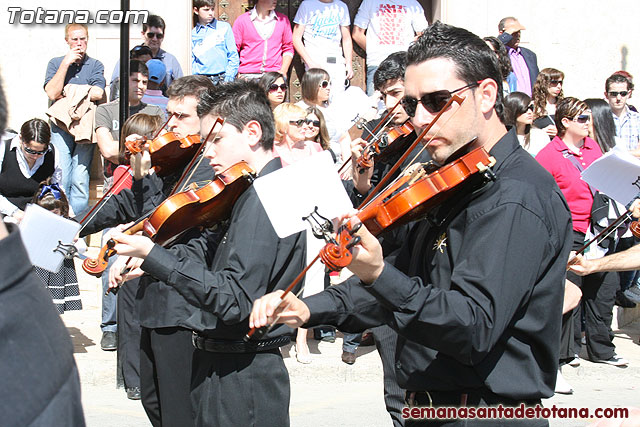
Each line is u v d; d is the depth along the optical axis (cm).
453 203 228
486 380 219
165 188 426
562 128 638
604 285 636
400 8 840
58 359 110
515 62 805
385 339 385
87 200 778
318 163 225
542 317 220
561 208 224
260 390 291
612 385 622
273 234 283
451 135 225
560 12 888
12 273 108
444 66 223
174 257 277
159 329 359
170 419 361
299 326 224
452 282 212
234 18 887
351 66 847
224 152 310
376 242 199
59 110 762
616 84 789
